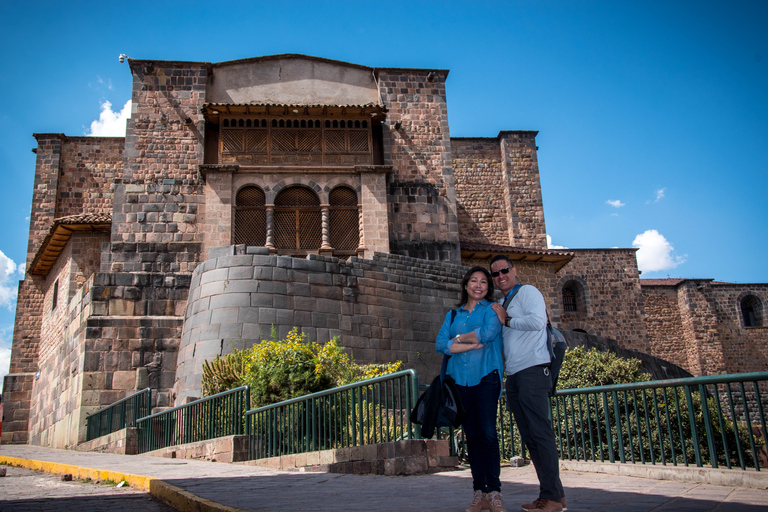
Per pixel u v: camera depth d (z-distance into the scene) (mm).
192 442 12375
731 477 6043
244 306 18625
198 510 5051
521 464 9562
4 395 28375
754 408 30469
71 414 20266
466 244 30000
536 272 30656
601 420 11984
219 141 25641
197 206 25469
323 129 26312
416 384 8102
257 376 13094
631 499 5223
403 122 28516
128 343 20094
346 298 20219
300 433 9953
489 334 4977
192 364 18422
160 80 26953
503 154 37906
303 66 28344
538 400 4910
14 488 7316
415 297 22031
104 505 5871
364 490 6137
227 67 27766
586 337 26469
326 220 25328
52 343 26891
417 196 27641
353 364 15344
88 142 33188
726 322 43250
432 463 8008
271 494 5820
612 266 41594
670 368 32906
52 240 26688
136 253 24562
